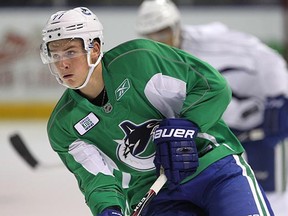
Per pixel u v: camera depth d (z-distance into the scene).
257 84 14.34
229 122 14.37
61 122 8.91
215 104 8.77
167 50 8.81
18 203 17.23
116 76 8.66
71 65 8.43
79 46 8.42
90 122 8.81
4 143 26.72
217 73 8.84
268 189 14.58
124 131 8.88
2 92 33.19
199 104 8.73
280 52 33.84
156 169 8.96
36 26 33.53
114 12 34.00
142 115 8.81
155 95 8.73
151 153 9.09
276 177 14.52
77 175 9.18
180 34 14.42
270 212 8.68
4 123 31.91
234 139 9.26
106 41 34.06
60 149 9.13
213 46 14.35
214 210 8.83
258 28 34.00
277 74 14.23
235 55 14.33
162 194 9.18
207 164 8.94
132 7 34.03
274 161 14.47
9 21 33.44
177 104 8.92
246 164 9.09
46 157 23.45
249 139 14.42
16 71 33.28
